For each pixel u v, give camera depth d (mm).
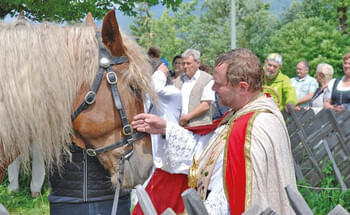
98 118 1875
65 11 6848
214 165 1898
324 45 21938
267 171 1711
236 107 1981
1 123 1751
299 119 4730
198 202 1245
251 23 40594
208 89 4648
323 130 4422
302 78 6309
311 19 26562
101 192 2012
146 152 1993
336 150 4297
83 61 1853
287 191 1275
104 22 1853
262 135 1739
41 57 1788
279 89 5340
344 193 3938
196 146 2393
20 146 1800
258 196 1689
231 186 1743
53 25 1912
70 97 1824
